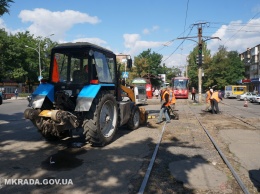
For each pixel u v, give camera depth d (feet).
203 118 50.83
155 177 18.69
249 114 59.62
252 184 17.63
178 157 23.70
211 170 20.27
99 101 26.32
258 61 238.68
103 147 26.86
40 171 19.56
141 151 25.40
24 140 29.84
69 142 28.60
